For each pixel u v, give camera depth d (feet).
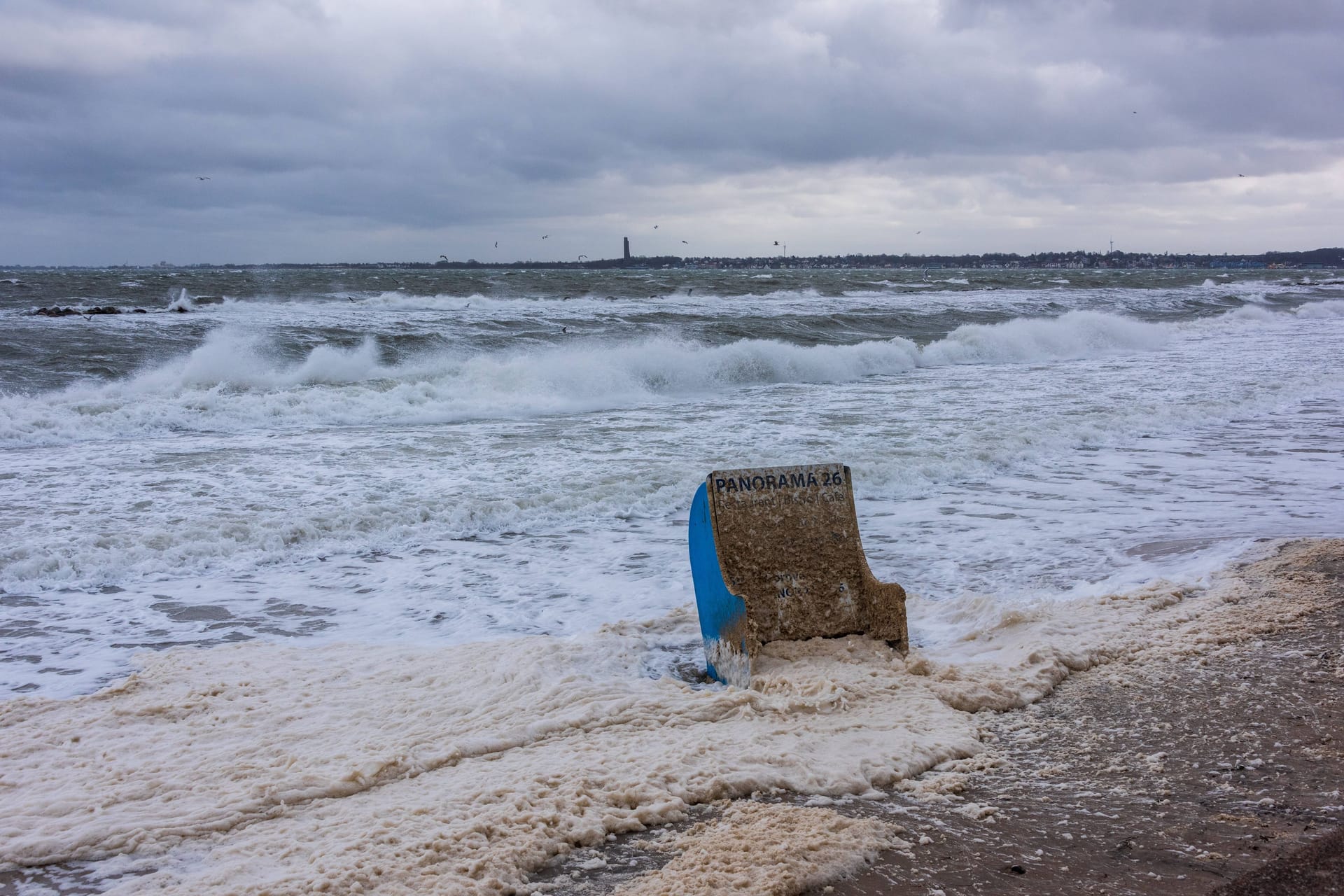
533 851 9.71
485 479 32.01
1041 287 203.21
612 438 40.78
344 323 86.94
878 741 12.50
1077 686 14.62
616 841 10.18
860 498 29.99
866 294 162.91
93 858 9.95
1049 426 41.75
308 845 9.98
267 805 10.93
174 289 162.81
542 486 30.76
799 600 15.89
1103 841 9.92
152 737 13.10
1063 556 23.12
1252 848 9.64
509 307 121.39
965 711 13.79
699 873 9.25
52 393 51.57
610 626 17.90
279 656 16.89
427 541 25.73
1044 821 10.40
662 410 50.57
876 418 46.11
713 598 15.53
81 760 12.37
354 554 24.59
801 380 65.82
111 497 29.58
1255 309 126.00
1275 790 10.93
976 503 29.17
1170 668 15.14
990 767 11.87
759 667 14.96
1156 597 18.76
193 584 22.12
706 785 11.15
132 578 22.61
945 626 18.10
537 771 11.51
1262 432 41.73
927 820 10.49
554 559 24.02
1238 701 13.69
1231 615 17.49
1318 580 19.47
